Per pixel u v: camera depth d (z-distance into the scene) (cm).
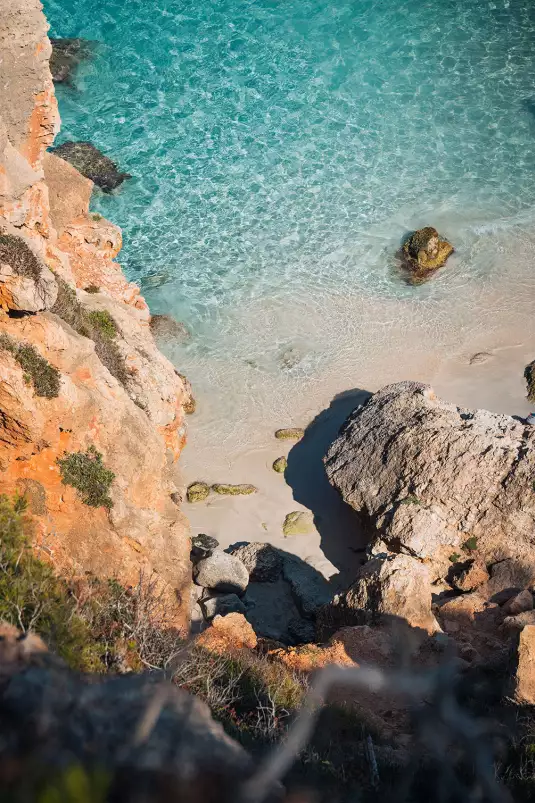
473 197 4462
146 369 2623
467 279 4000
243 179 4550
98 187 4469
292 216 4341
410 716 1684
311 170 4616
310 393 3472
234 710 1480
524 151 4772
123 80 5228
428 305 3878
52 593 1330
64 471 1934
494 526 2544
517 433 2755
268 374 3556
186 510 2961
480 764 1401
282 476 3125
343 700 1722
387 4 5838
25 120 2278
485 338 3709
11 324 1861
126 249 4150
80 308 2480
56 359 1927
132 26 5625
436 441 2738
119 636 1520
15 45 2155
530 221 4328
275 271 4047
